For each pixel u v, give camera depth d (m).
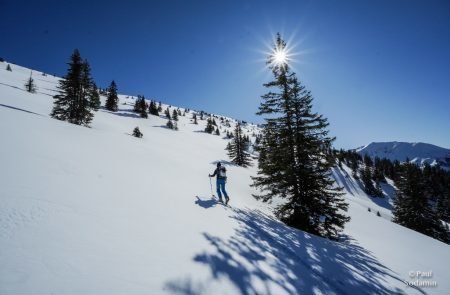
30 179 5.14
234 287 3.44
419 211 30.98
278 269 4.55
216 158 43.31
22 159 6.21
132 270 3.14
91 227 3.96
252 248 5.20
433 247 13.96
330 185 12.67
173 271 3.39
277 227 8.45
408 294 5.88
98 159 9.00
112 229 4.12
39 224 3.55
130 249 3.65
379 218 19.86
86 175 6.70
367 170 94.62
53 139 9.72
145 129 63.34
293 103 13.30
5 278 2.38
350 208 20.38
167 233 4.64
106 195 5.67
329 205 12.55
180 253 3.99
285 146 13.13
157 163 13.02
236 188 17.23
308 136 12.99
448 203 60.94
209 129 109.56
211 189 10.74
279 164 13.06
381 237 14.12
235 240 5.36
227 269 3.90
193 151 43.25
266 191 19.06
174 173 11.78
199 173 15.18
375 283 5.83
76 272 2.78
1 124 9.19
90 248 3.35
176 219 5.55
